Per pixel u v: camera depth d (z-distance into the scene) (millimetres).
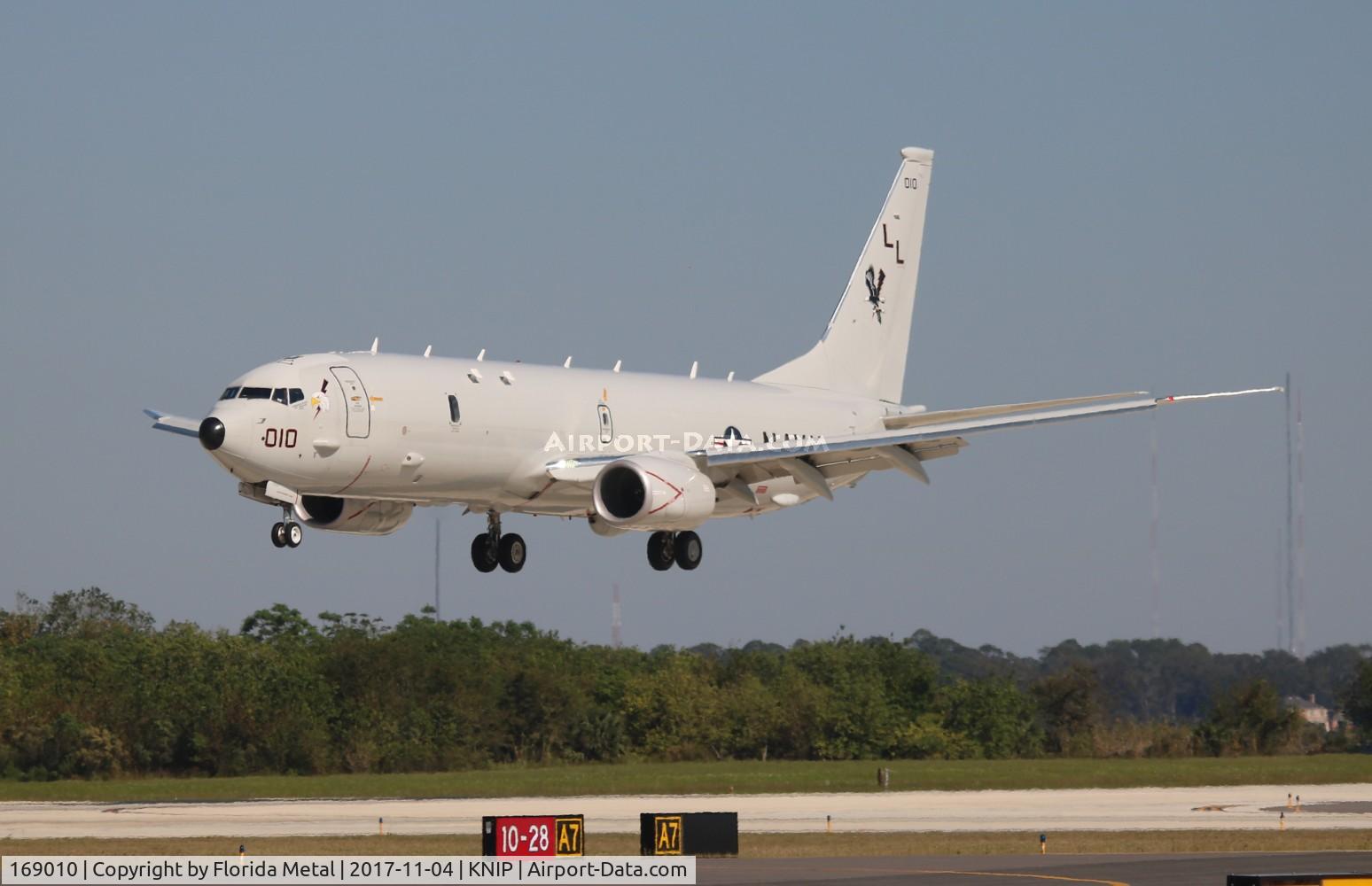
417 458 137000
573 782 183000
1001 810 150250
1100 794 172125
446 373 140750
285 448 129500
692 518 144250
